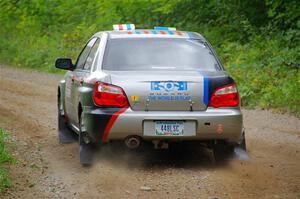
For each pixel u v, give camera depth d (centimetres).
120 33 996
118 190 797
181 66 941
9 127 1299
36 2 3600
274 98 1636
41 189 807
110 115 863
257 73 1900
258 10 2497
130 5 2903
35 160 983
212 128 876
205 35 2494
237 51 2239
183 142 897
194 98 878
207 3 2664
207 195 770
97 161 928
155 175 878
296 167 936
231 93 892
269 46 2148
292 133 1248
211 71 926
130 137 873
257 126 1338
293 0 2259
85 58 1046
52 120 1417
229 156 945
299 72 1834
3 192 787
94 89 884
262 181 845
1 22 3806
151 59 945
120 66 930
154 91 872
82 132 920
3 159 948
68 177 869
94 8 3391
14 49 3356
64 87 1136
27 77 2517
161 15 2789
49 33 3462
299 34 2177
